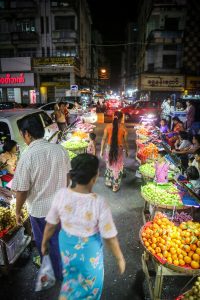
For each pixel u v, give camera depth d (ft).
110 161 19.71
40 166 9.04
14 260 11.32
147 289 10.69
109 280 11.15
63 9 107.55
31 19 109.91
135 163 27.84
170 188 14.49
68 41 110.22
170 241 9.59
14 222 11.69
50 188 9.31
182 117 43.32
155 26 112.68
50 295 10.27
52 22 110.01
